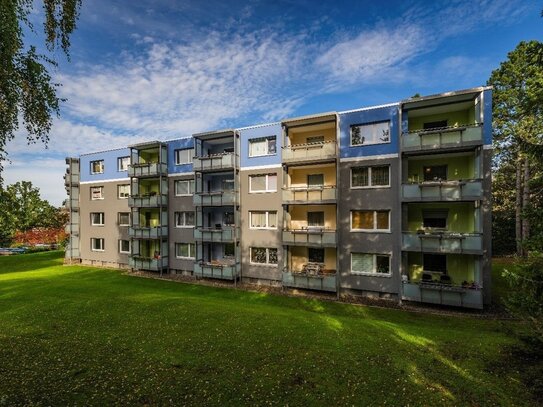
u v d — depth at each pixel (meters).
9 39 8.67
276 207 20.05
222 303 14.59
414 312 14.32
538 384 6.55
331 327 10.73
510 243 30.89
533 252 7.36
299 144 19.52
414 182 15.33
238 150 21.41
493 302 15.16
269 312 12.79
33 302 14.01
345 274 17.64
